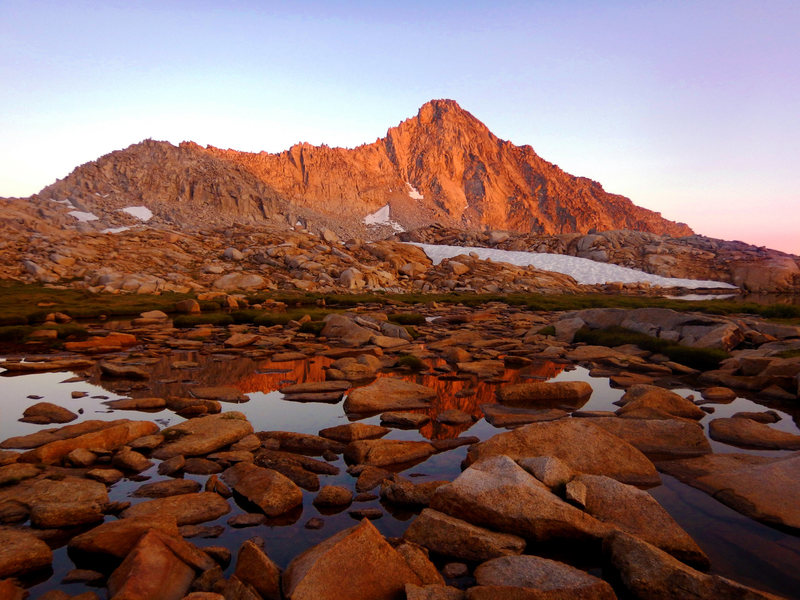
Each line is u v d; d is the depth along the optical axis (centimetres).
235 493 667
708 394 1214
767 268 8531
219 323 2942
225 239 8325
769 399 1199
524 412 1066
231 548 529
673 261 9656
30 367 1537
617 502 580
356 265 7312
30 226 7469
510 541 516
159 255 6869
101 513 612
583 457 733
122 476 730
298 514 613
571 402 1164
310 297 4828
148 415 1043
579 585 412
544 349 1973
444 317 3272
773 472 671
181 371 1534
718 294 7712
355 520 596
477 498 557
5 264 5741
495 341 2102
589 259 10288
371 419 1034
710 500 650
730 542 546
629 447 753
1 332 2233
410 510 626
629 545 483
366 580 441
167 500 621
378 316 2873
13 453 775
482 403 1165
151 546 469
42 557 491
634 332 2045
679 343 1848
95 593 451
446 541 522
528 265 9181
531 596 401
